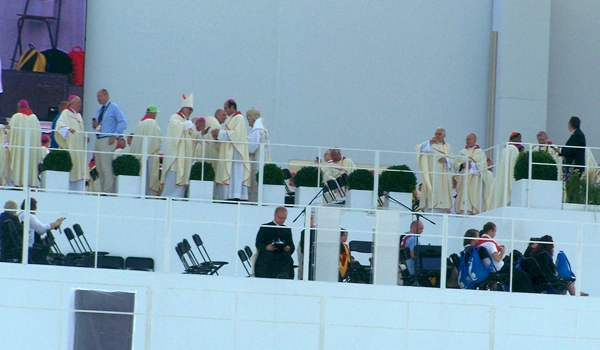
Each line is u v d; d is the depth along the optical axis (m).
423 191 81.06
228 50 105.12
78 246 69.12
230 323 59.38
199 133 78.81
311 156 105.31
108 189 76.19
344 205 77.62
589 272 71.44
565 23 110.75
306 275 60.69
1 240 62.56
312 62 106.31
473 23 108.88
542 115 107.06
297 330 59.59
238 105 104.88
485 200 81.38
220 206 74.06
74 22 101.56
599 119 110.06
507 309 60.66
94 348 57.25
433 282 63.94
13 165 76.19
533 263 62.41
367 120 106.56
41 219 72.12
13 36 100.50
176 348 58.81
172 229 73.00
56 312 58.66
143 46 103.69
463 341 60.16
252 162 77.38
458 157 82.56
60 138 76.88
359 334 59.75
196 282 59.62
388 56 107.44
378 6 107.62
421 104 107.50
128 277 59.50
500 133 106.38
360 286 60.44
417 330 60.03
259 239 61.66
